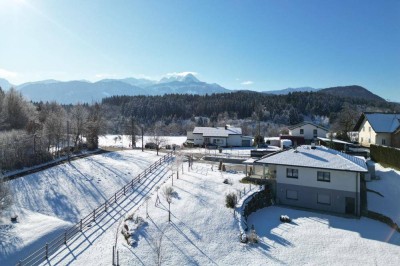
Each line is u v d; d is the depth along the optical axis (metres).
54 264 21.64
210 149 69.38
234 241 24.48
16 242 26.92
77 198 38.19
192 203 30.48
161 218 27.56
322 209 32.78
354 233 26.62
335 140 59.97
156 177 43.91
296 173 34.06
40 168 47.50
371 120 53.59
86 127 69.62
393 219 28.80
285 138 72.75
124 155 59.62
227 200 29.95
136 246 23.23
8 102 70.75
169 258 21.78
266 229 27.23
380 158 44.38
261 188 34.25
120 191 40.28
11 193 33.78
